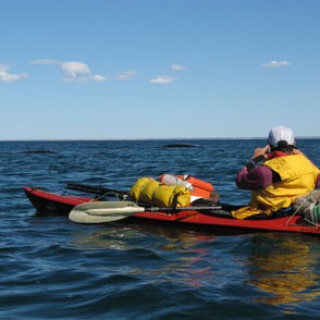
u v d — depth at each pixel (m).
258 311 3.69
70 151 57.09
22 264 5.23
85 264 5.20
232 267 4.94
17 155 42.97
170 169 21.61
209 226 6.71
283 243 5.80
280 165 6.08
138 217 7.37
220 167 22.47
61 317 3.67
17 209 9.26
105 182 15.16
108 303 3.94
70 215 7.33
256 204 6.52
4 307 3.92
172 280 4.49
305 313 3.62
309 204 6.03
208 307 3.79
